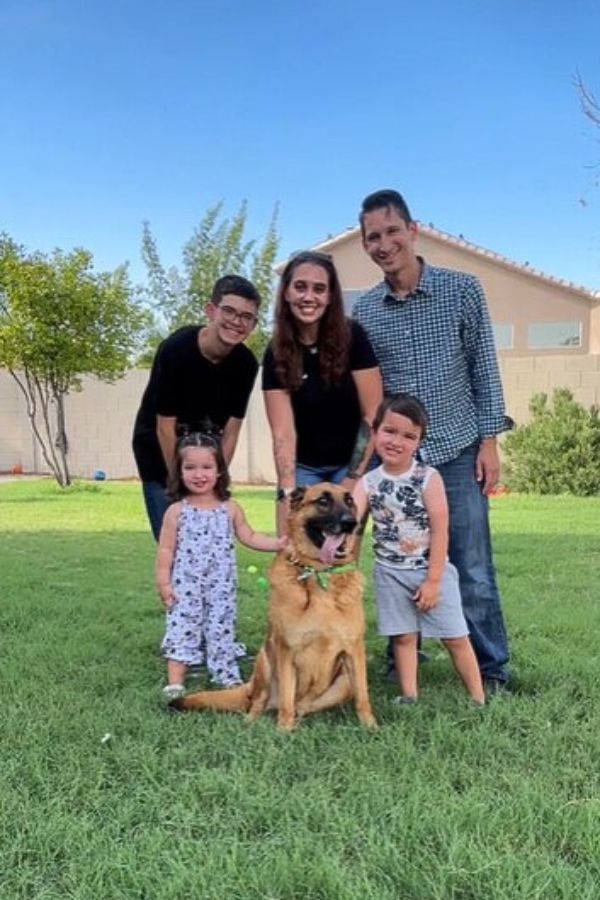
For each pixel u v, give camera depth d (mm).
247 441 16891
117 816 2590
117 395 18078
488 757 3062
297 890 2168
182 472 4277
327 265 3857
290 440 4094
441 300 4039
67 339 15188
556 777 2859
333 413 4141
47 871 2293
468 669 3824
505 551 7883
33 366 15398
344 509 3594
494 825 2475
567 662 4281
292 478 4004
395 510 3770
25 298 14828
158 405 4586
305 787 2805
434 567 3732
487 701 3748
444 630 3768
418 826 2459
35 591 6277
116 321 16344
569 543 8344
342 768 2982
